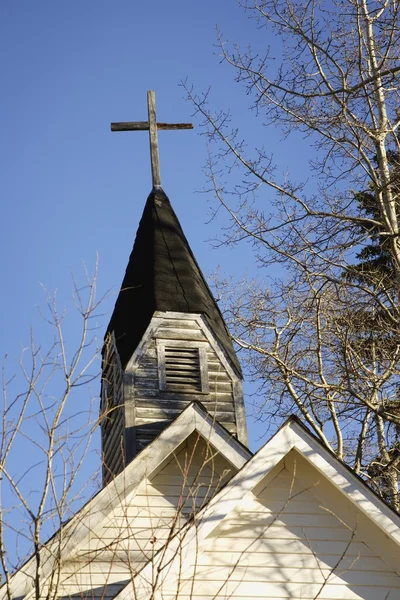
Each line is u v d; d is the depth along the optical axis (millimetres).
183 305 19359
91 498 15008
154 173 22047
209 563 12719
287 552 13023
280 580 12812
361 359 21984
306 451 13273
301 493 13445
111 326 20188
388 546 13141
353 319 21750
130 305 19734
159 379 18609
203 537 12492
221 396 18703
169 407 18375
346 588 12914
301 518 13289
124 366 18609
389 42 20891
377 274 22266
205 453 15789
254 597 12633
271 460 13109
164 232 20875
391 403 21375
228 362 19047
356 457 22422
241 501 12883
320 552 13094
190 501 15516
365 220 21281
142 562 14672
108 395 19516
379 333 21844
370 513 13055
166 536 15031
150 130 22344
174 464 15797
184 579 11758
